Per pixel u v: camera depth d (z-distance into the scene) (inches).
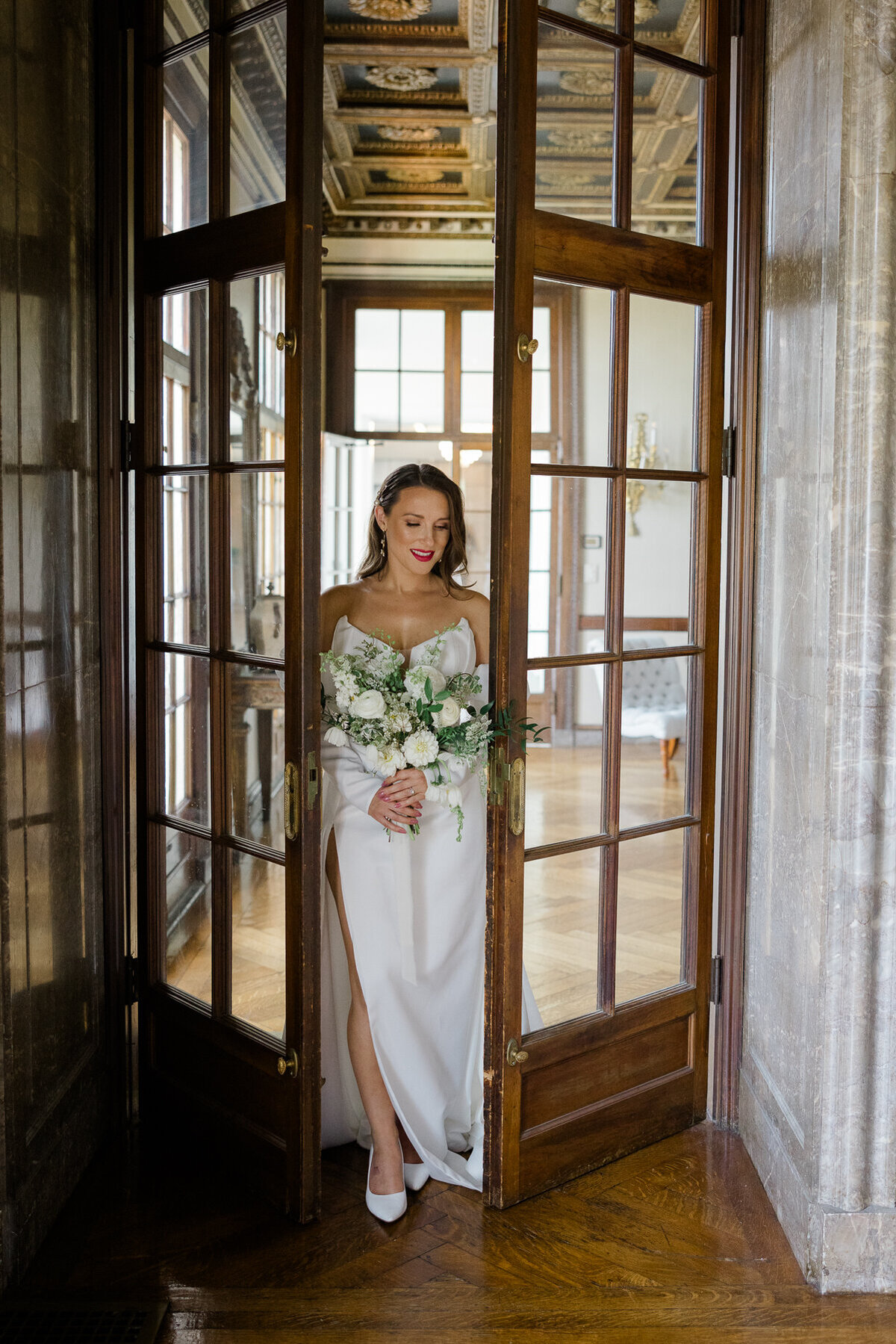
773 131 108.7
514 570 96.9
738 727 115.2
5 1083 86.5
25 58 91.7
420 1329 84.1
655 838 111.8
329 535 334.3
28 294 92.4
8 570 87.9
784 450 104.3
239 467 102.5
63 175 102.0
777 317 107.2
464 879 109.0
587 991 107.7
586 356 106.0
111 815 115.0
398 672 105.7
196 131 106.3
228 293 104.3
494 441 96.6
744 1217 100.7
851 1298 89.3
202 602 109.2
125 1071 118.3
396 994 103.7
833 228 88.8
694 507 112.5
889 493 87.3
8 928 86.2
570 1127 106.0
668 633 112.0
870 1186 90.7
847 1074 89.6
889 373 86.5
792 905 99.7
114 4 111.0
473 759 102.8
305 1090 97.7
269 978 103.8
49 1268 91.9
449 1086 112.3
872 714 88.0
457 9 223.5
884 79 84.9
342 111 273.6
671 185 109.3
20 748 91.0
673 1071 116.6
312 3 91.0
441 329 352.8
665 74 105.9
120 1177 107.4
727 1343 83.0
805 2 98.1
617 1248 95.4
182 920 113.7
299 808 96.4
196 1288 89.0
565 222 98.4
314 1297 88.0
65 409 102.8
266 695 110.7
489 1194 101.8
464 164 306.8
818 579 93.2
